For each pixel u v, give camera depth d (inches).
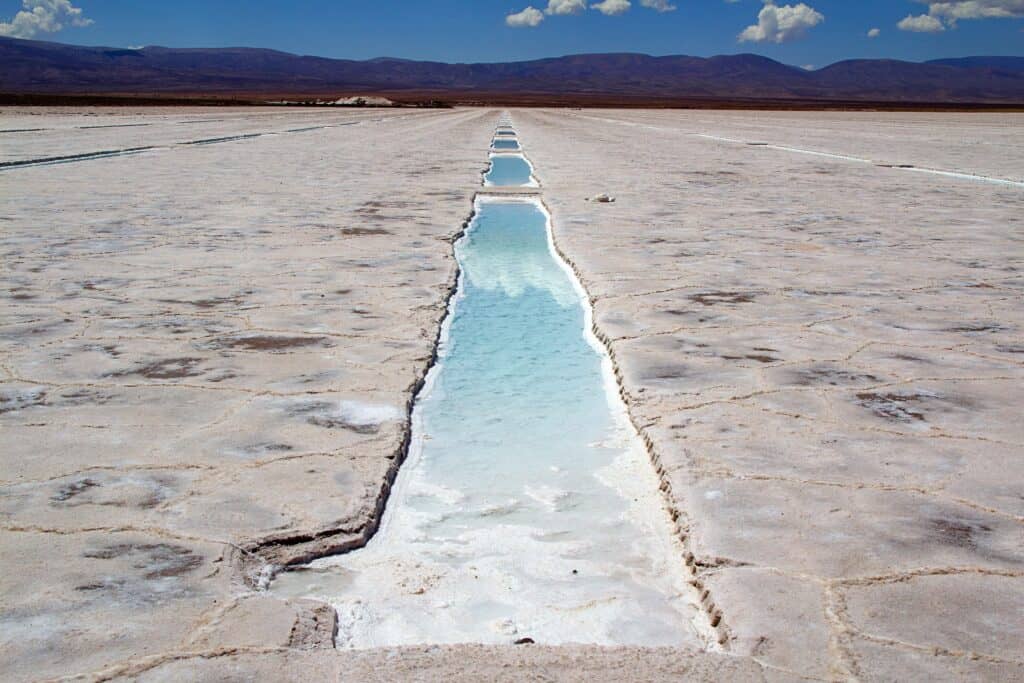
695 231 308.2
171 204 361.4
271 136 932.0
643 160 662.5
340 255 254.4
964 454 115.9
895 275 231.9
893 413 130.6
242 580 85.4
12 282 210.4
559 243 282.8
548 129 1256.8
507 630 80.9
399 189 436.5
